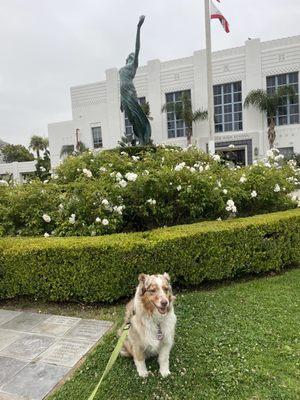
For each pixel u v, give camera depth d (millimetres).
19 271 5023
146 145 11211
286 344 3584
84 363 3465
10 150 60781
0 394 3074
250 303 4598
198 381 3096
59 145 34938
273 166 8430
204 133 28047
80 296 4902
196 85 27875
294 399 2814
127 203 6391
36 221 6355
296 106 25234
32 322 4508
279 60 25281
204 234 5125
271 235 5676
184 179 6660
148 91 29703
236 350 3500
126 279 4809
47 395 3047
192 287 5340
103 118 31891
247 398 2859
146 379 3176
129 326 3330
